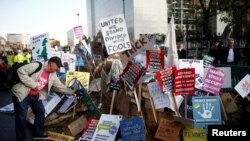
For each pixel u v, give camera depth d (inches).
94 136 218.1
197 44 703.1
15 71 213.5
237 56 384.2
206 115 204.8
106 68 317.7
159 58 221.1
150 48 224.1
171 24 249.3
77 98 271.3
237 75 300.2
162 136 204.1
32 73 219.6
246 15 802.2
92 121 233.1
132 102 242.4
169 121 205.6
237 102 258.7
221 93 257.3
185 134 197.3
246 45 490.0
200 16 1079.6
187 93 204.7
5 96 475.5
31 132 259.4
